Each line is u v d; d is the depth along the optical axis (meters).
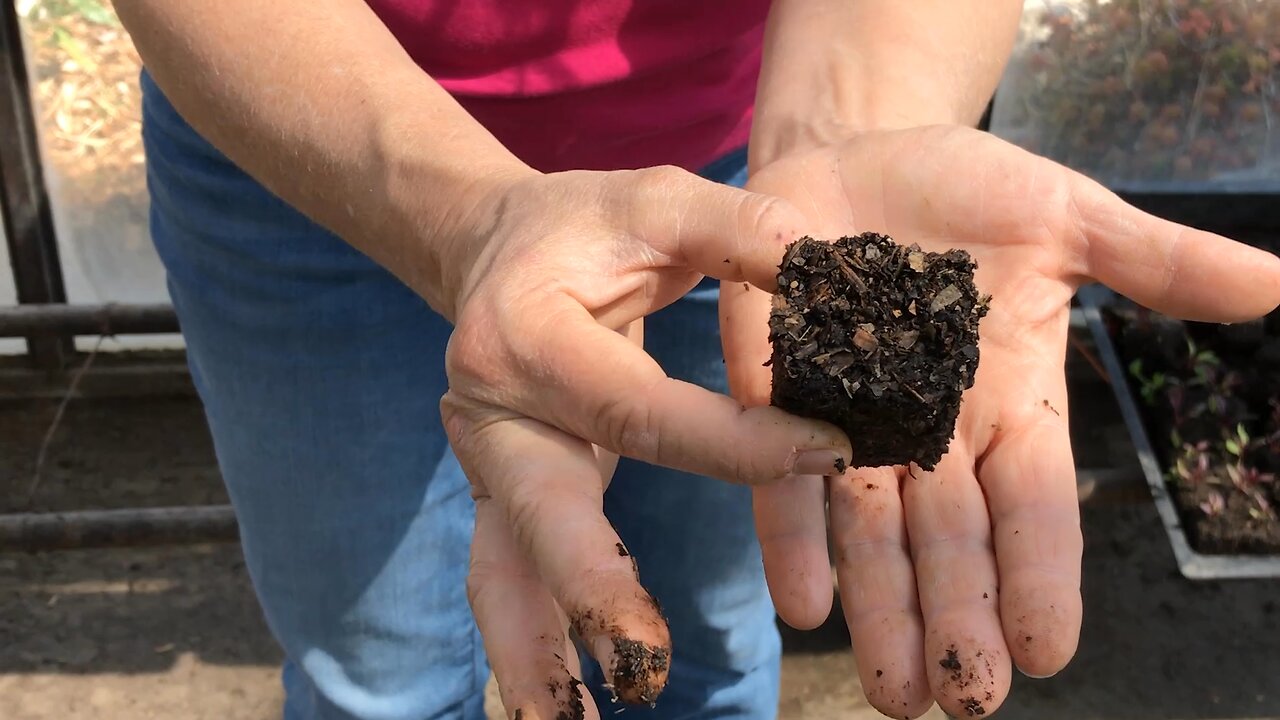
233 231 0.46
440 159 0.39
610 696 0.58
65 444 0.90
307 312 0.47
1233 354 0.79
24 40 0.79
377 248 0.41
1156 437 0.76
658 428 0.36
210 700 0.72
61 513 0.73
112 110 0.83
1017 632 0.40
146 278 0.91
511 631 0.35
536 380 0.36
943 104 0.47
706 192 0.38
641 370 0.36
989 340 0.44
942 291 0.41
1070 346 0.93
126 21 0.41
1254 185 0.81
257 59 0.40
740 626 0.57
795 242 0.38
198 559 0.83
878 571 0.42
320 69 0.40
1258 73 0.78
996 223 0.43
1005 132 0.86
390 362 0.49
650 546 0.55
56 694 0.72
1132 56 0.80
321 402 0.49
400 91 0.40
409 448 0.50
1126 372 0.80
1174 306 0.42
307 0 0.41
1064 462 0.42
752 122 0.49
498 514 0.37
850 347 0.40
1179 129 0.82
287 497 0.50
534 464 0.36
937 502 0.43
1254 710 0.72
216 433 0.51
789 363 0.40
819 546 0.42
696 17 0.47
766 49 0.49
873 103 0.46
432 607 0.52
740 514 0.54
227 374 0.49
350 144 0.40
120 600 0.79
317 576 0.51
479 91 0.46
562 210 0.38
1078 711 0.72
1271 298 0.41
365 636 0.52
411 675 0.53
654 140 0.49
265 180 0.42
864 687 0.41
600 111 0.48
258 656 0.76
